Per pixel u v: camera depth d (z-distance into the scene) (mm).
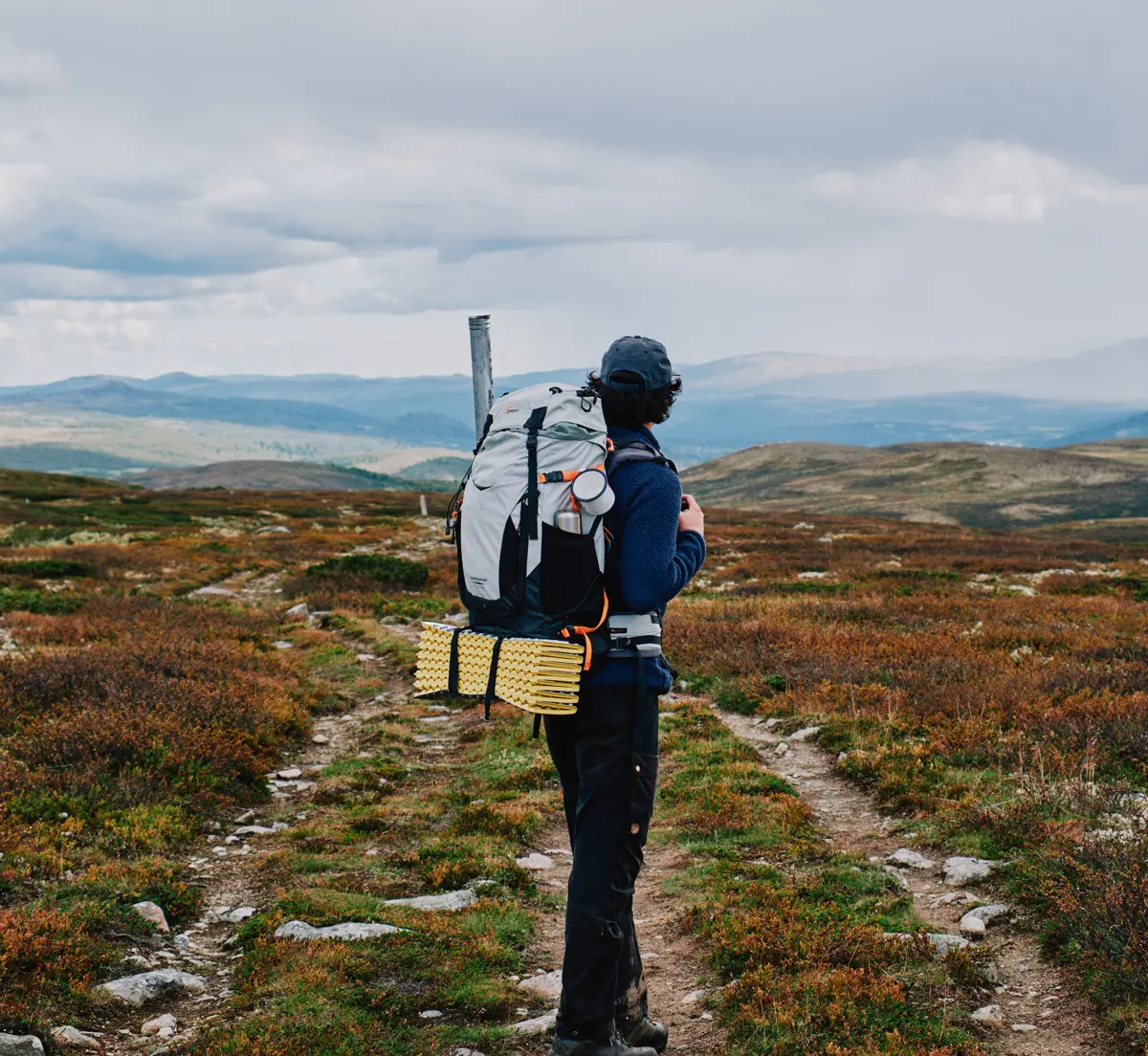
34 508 57938
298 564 32250
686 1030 4195
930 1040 3781
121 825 7137
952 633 16031
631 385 3314
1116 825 6230
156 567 30250
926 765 8570
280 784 9289
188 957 5223
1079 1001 4121
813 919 5211
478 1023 4270
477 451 3396
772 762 9625
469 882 6438
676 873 6512
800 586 24969
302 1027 4086
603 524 3156
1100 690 10773
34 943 4707
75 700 10500
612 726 3240
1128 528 128375
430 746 10969
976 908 5363
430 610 21938
